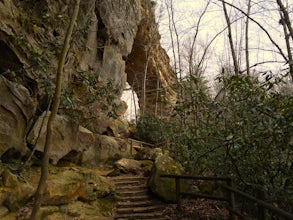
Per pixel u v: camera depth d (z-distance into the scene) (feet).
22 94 20.03
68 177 19.93
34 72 22.29
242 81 16.37
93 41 34.73
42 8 24.90
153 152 34.88
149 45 60.75
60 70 13.41
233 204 16.31
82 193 19.65
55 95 13.17
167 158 23.79
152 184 21.98
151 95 66.23
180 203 19.89
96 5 35.27
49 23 23.98
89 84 27.37
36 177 19.75
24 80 21.89
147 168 28.84
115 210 20.13
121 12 42.24
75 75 29.12
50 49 24.61
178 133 28.25
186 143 24.93
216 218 18.57
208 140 22.66
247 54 25.95
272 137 15.57
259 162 17.28
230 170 19.90
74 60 29.35
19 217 15.17
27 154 20.83
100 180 21.93
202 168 24.14
